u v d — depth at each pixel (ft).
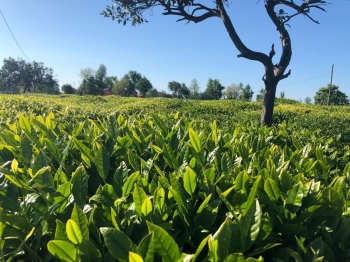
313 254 4.36
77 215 4.36
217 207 5.09
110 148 8.77
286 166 6.93
